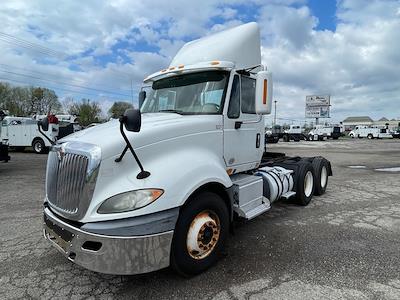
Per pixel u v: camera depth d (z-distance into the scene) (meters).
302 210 6.23
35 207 6.44
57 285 3.31
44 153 19.14
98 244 2.80
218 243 3.66
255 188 4.64
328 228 5.10
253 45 4.84
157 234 2.93
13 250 4.22
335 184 9.20
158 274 3.51
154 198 2.96
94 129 3.62
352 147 30.03
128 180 3.01
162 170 3.16
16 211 6.14
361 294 3.06
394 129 63.94
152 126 3.42
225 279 3.39
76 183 3.00
